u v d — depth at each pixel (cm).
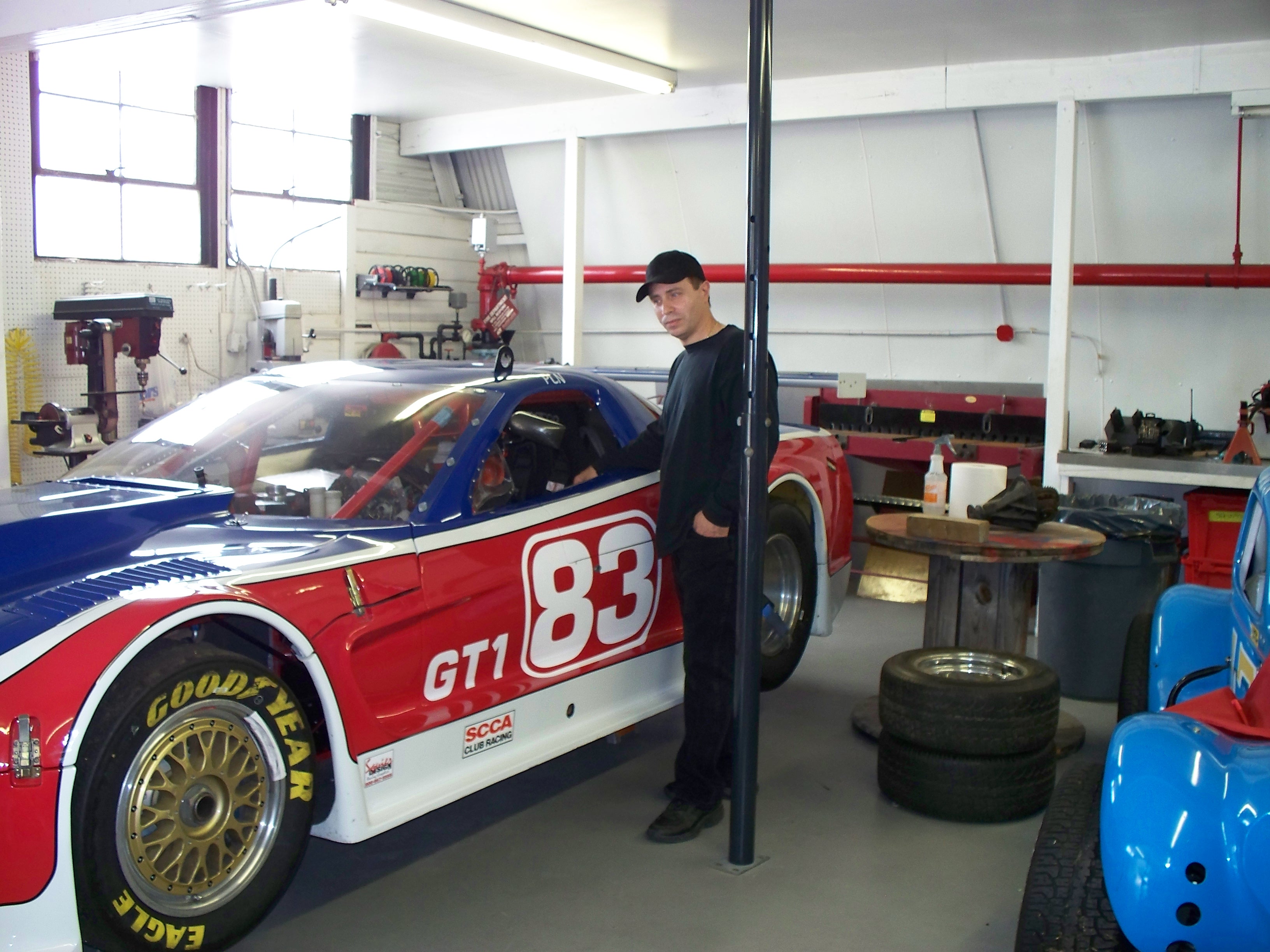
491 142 827
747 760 308
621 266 824
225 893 239
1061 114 591
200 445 337
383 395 342
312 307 816
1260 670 221
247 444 337
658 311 334
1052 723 346
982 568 416
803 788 371
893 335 780
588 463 363
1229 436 636
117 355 618
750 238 296
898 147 712
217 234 754
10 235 621
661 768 387
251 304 766
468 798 362
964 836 335
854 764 394
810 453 456
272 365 408
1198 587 334
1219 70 553
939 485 418
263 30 591
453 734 289
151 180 716
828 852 322
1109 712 455
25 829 205
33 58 645
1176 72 562
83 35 525
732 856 313
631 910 286
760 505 301
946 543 375
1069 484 579
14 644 215
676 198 827
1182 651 313
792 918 282
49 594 234
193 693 230
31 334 636
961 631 421
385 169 884
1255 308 648
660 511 331
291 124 826
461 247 932
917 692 344
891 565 672
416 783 280
